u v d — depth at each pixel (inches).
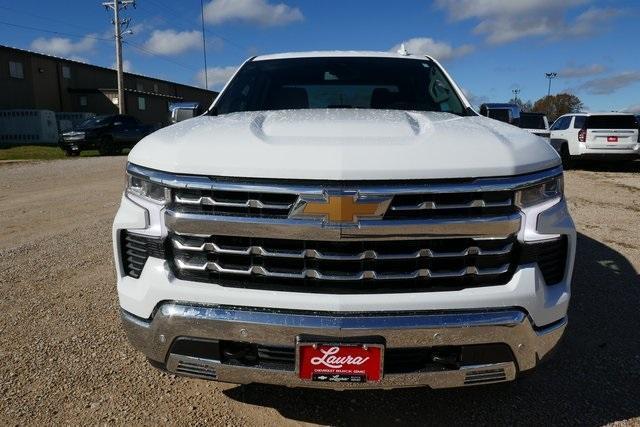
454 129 87.8
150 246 83.4
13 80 1203.2
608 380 108.1
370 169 74.1
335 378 77.4
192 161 79.0
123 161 627.2
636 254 199.5
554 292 84.0
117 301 149.2
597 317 139.0
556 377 109.5
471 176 76.0
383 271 77.0
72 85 1406.3
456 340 77.3
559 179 84.7
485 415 96.7
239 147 79.4
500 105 128.2
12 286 161.0
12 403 99.0
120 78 1170.6
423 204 75.1
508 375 81.6
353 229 74.1
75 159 668.1
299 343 76.0
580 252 201.6
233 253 78.4
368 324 75.5
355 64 142.3
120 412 96.7
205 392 103.9
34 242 215.3
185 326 80.1
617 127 517.3
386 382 78.4
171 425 93.2
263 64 145.8
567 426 93.0
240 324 77.7
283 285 78.5
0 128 1096.8
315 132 85.0
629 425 93.0
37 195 342.6
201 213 78.6
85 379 107.7
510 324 78.2
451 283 78.3
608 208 305.3
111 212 281.3
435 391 104.8
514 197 78.0
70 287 160.2
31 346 121.6
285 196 75.8
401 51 158.6
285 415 96.9
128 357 117.0
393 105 127.3
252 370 80.0
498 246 78.7
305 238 75.2
